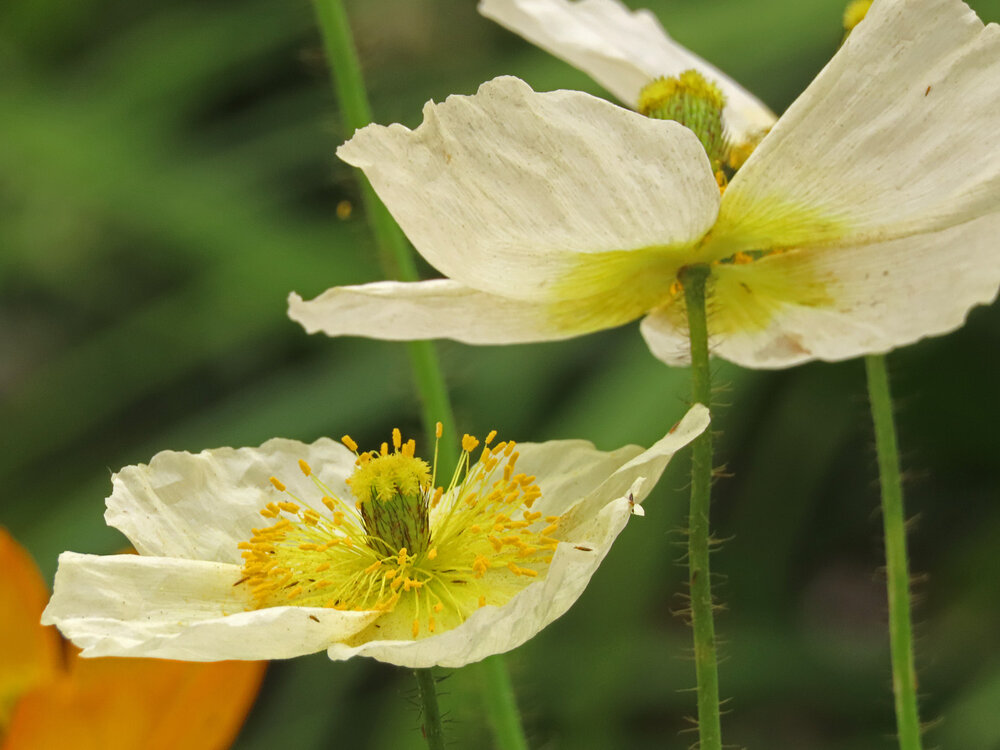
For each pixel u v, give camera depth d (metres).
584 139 0.34
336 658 0.33
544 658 0.57
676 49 0.41
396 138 0.34
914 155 0.34
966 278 0.37
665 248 0.35
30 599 0.32
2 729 0.32
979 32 0.34
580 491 0.36
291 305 0.37
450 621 0.35
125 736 0.31
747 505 0.69
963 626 0.68
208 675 0.31
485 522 0.35
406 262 0.39
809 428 0.69
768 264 0.37
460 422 0.44
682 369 0.59
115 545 0.63
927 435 0.73
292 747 0.65
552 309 0.37
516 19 0.41
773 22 0.65
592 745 0.56
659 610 0.71
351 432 0.66
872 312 0.37
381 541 0.35
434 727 0.33
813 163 0.35
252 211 0.74
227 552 0.36
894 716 0.67
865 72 0.34
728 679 0.67
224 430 0.69
